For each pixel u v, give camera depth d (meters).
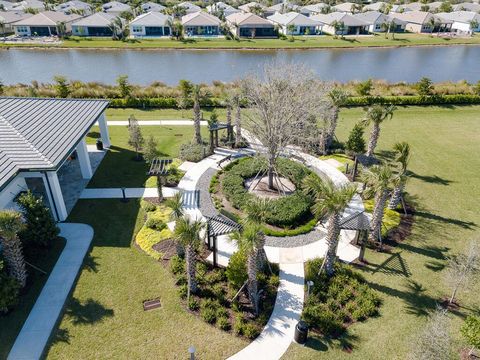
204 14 93.06
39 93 40.31
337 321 14.87
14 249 15.23
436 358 12.25
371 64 68.88
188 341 14.17
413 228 21.02
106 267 17.70
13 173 18.39
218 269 17.61
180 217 16.39
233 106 30.20
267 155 23.80
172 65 65.94
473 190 25.09
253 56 73.19
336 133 34.03
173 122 36.38
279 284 16.88
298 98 23.50
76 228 20.45
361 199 23.73
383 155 30.00
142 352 13.73
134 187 24.70
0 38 83.31
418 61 71.88
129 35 89.44
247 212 15.73
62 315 15.20
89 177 25.62
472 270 16.20
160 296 16.17
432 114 39.66
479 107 41.97
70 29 92.12
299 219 21.38
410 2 149.75
